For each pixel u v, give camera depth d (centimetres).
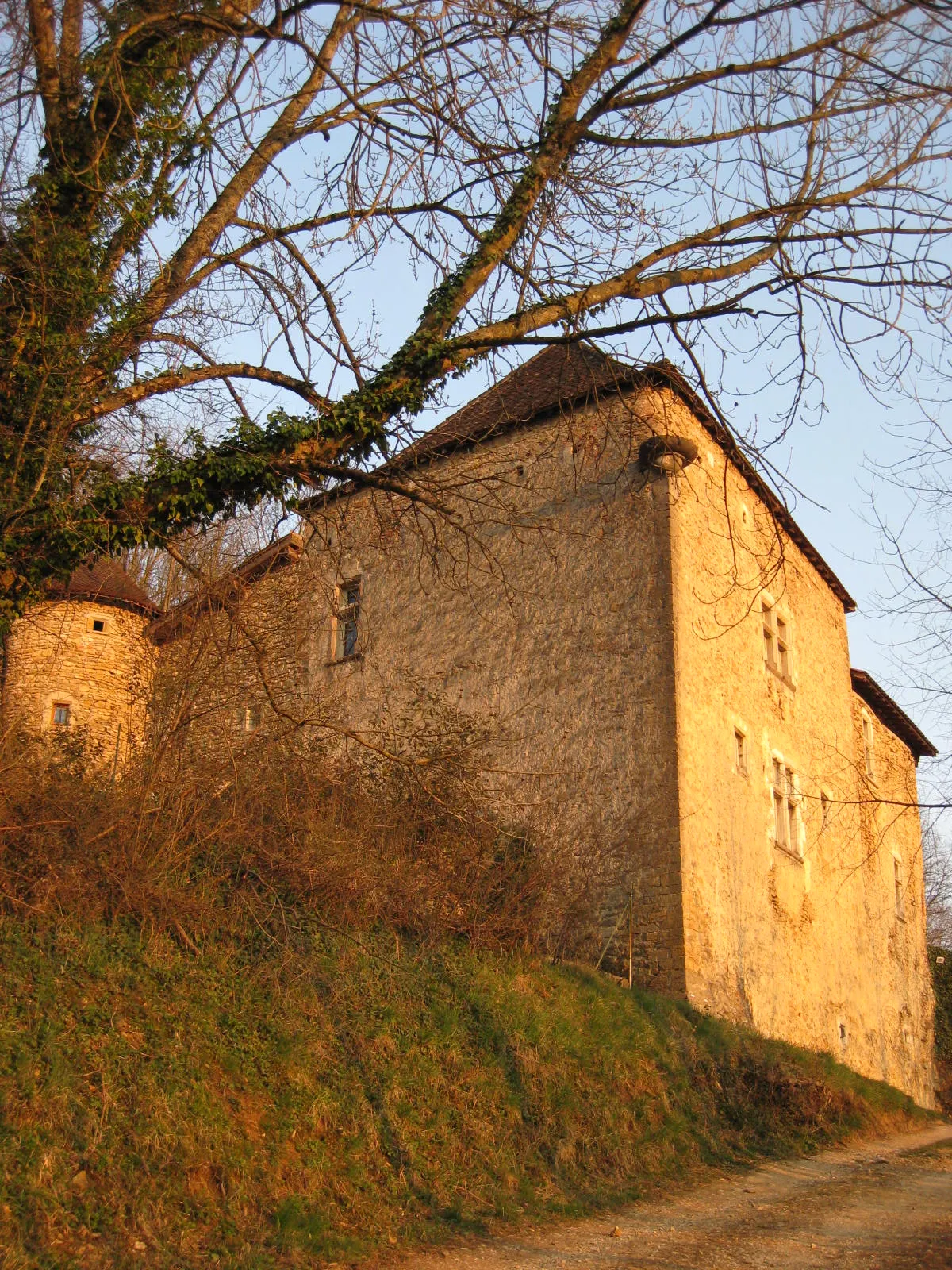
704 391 806
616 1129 1008
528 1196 836
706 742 1560
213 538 1116
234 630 1119
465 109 832
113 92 816
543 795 1551
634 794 1491
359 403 816
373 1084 857
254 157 874
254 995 865
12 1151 625
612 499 1634
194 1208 662
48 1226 598
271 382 848
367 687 1822
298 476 816
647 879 1445
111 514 783
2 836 830
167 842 910
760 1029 1564
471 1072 938
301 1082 803
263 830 1005
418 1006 984
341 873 1026
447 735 1334
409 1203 769
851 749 2247
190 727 1080
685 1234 789
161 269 852
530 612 1673
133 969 823
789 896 1781
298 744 1094
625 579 1591
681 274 845
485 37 807
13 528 762
